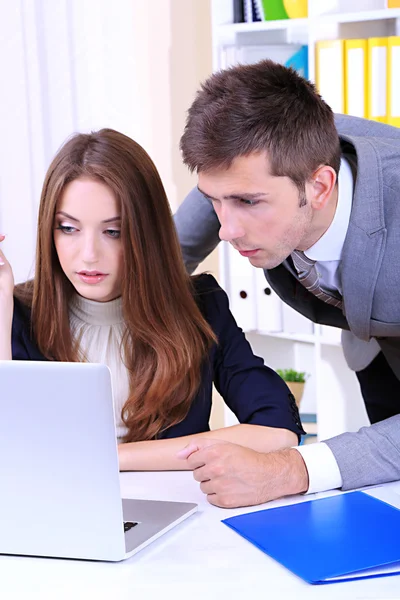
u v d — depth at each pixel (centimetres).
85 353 160
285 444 147
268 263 134
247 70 130
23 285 169
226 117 123
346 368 268
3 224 289
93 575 99
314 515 115
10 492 104
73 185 148
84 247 149
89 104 296
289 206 128
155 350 156
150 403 155
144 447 142
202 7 308
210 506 122
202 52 312
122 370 160
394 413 215
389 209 140
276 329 271
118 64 298
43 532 104
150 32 301
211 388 164
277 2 263
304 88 131
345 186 143
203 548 106
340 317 174
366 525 111
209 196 129
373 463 127
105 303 160
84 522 102
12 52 282
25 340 159
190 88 311
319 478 125
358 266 143
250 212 126
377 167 140
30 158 289
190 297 161
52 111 291
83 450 99
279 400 156
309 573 96
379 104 246
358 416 272
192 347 158
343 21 251
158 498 126
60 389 98
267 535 108
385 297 145
